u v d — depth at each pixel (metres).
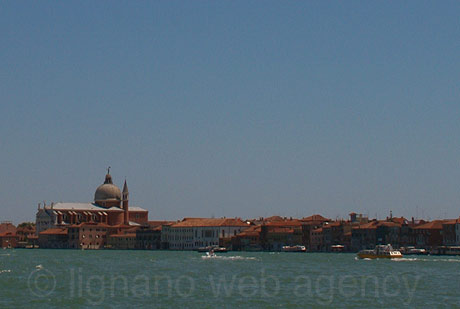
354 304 184.12
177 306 178.88
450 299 195.12
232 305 180.88
